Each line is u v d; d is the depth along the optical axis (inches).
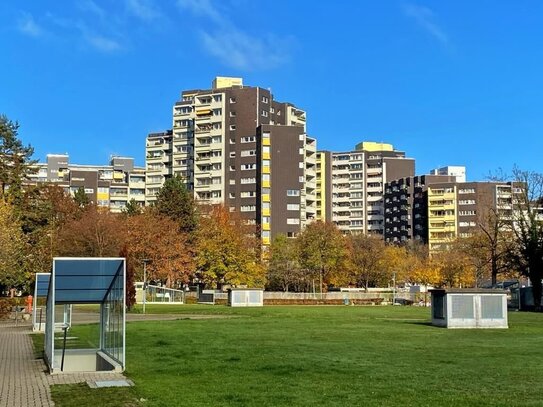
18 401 553.6
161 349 967.6
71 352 966.4
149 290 3595.0
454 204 6909.5
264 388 601.3
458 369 745.0
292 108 6343.5
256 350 955.3
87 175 6678.2
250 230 4328.3
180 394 567.5
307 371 723.4
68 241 3208.7
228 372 717.3
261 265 4163.4
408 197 7357.3
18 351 1034.1
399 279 4653.1
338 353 915.4
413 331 1384.1
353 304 3690.9
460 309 1525.6
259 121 5925.2
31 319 1941.4
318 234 4188.0
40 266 2891.2
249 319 1856.5
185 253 3848.4
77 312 2321.6
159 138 6752.0
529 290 2970.0
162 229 3705.7
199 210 4296.3
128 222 3595.0
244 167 5866.1
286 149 5728.3
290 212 5689.0
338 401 531.5
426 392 580.7
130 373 716.0
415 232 7283.5
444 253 4618.6
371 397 551.8
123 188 6850.4
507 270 3169.3
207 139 6063.0
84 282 852.6
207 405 512.1
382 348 994.7
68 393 588.1
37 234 3078.2
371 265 4370.1
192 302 3639.3
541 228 2950.3
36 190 3203.7
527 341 1141.7
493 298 1549.0
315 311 2511.1
